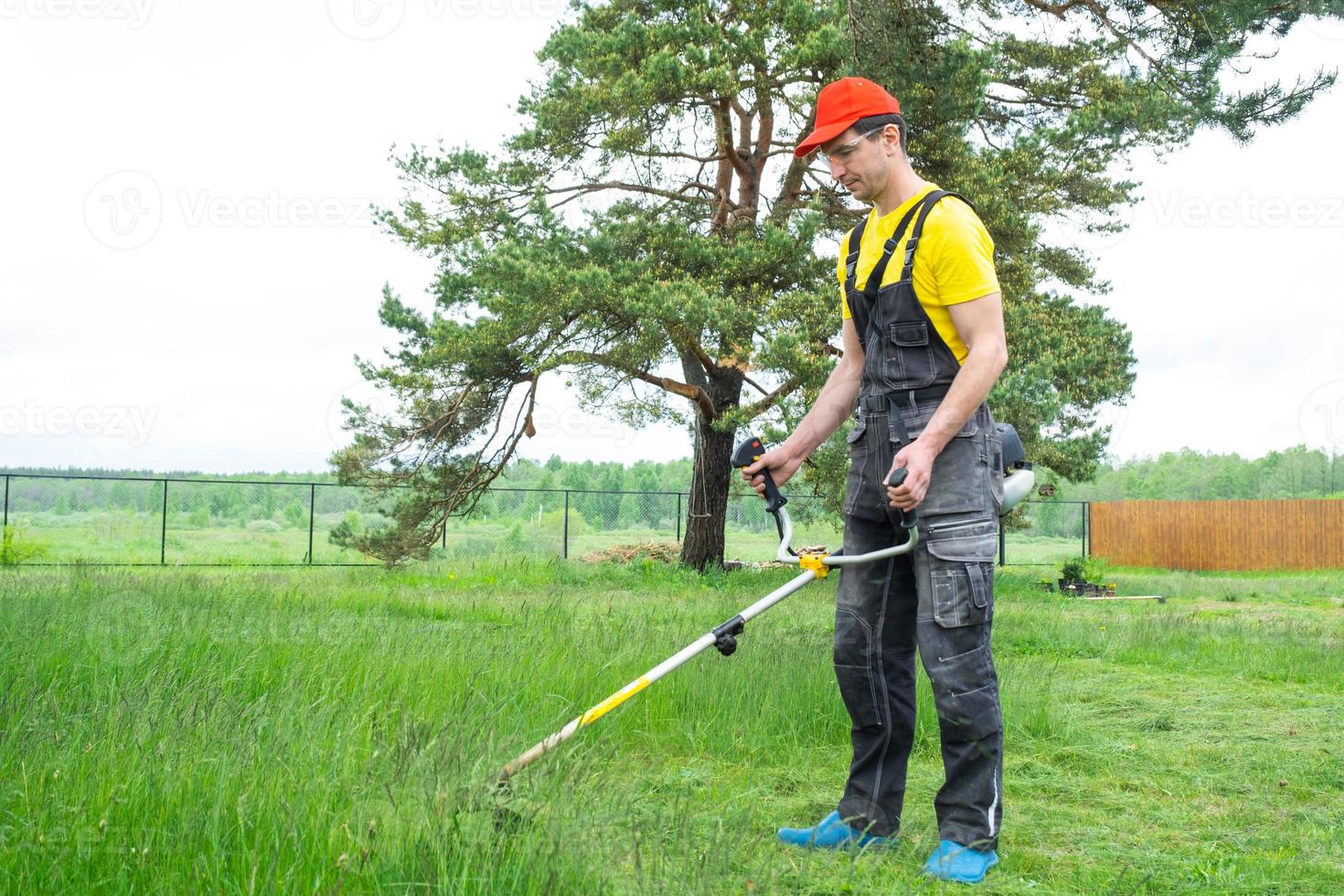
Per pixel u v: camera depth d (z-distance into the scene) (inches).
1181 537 1162.0
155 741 122.0
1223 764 181.9
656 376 685.9
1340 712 235.1
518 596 499.5
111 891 86.0
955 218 123.6
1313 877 121.6
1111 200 698.8
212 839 92.5
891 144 128.6
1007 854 127.4
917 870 118.6
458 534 1517.0
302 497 1716.3
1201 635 374.9
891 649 130.1
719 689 194.4
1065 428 693.9
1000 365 121.3
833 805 142.5
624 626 285.6
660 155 674.8
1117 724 217.3
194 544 1230.9
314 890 84.4
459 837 91.6
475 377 684.1
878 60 589.0
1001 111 700.0
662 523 1644.9
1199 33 632.4
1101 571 737.6
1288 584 828.0
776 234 583.8
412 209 712.4
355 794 103.9
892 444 126.6
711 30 598.2
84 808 98.8
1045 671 276.2
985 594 123.4
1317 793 163.8
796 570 752.3
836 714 188.7
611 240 593.0
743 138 719.1
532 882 86.6
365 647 217.5
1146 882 117.5
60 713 140.6
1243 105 617.3
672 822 113.9
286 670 185.0
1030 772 173.6
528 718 163.6
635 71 612.1
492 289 624.4
